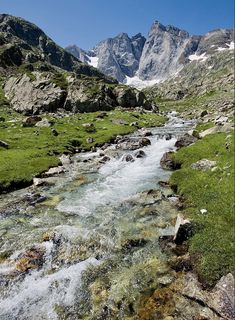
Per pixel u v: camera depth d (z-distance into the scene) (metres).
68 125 70.56
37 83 118.69
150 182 32.25
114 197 28.16
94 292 15.18
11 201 28.38
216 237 17.88
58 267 17.36
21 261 17.86
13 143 51.03
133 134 65.94
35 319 13.64
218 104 155.12
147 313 13.61
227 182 25.23
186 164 35.59
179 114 136.00
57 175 36.72
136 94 127.00
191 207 23.11
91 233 20.92
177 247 18.56
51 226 22.39
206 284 14.88
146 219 22.78
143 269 16.80
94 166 40.91
